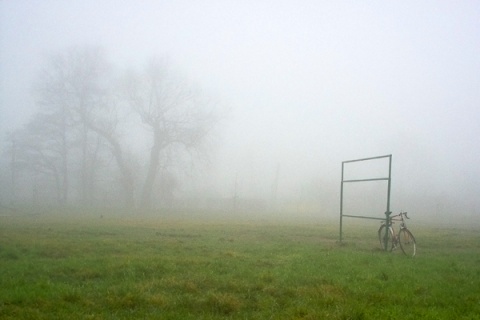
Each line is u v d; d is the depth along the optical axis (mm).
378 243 17094
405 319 6266
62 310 6504
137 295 7172
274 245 15305
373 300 7270
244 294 7629
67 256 11812
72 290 7535
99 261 10586
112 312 6480
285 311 6539
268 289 7793
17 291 7395
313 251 13734
